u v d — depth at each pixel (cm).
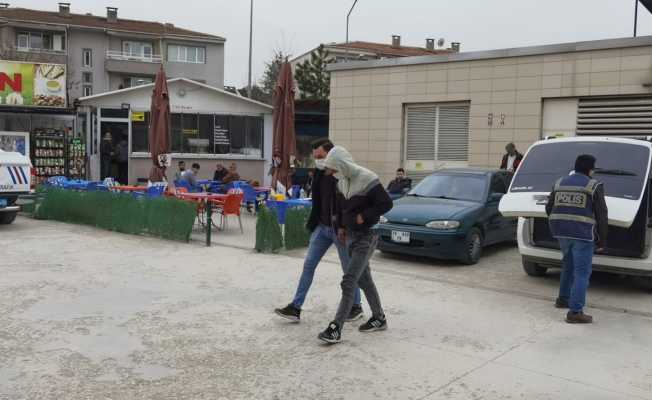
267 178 2366
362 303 692
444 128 1645
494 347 546
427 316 643
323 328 591
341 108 1808
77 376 457
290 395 431
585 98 1420
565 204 635
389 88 1714
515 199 778
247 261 923
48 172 2011
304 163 2444
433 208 955
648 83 1325
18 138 1942
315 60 4619
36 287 727
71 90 5338
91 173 2116
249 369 480
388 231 945
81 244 1048
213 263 904
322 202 590
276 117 1409
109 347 524
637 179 742
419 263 955
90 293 707
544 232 832
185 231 1094
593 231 625
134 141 2175
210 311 643
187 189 1464
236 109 2309
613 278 875
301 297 604
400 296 729
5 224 1297
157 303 670
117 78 5541
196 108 2252
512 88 1507
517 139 1503
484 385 456
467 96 1577
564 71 1433
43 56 5172
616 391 450
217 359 501
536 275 866
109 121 2145
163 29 5728
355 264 549
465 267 931
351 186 548
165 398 421
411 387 449
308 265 602
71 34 5353
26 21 5197
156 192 1405
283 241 1024
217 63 5781
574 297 631
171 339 549
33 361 486
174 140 2227
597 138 819
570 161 800
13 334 551
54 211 1386
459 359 512
